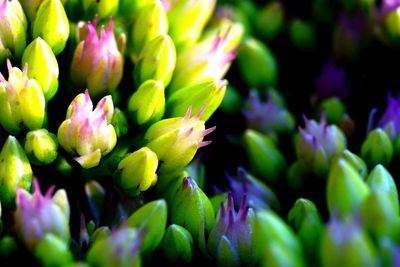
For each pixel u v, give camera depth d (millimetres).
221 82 97
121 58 98
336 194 86
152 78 100
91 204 99
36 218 86
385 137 100
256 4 132
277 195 107
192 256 92
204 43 103
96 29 103
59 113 98
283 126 113
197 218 93
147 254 90
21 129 94
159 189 98
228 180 105
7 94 92
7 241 87
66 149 93
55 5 96
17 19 96
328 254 77
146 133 96
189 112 94
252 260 90
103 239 85
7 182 90
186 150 94
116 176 95
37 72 94
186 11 105
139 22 103
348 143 107
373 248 80
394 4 112
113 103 100
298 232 88
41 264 85
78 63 97
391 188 92
